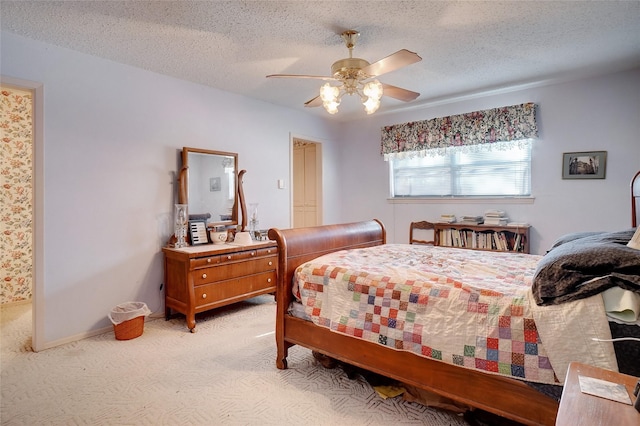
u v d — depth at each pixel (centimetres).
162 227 343
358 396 205
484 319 160
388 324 186
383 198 514
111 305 309
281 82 365
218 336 296
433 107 460
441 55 301
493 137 405
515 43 278
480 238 414
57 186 278
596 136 354
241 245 353
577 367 101
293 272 238
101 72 301
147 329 312
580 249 153
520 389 151
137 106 324
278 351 239
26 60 262
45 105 271
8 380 223
